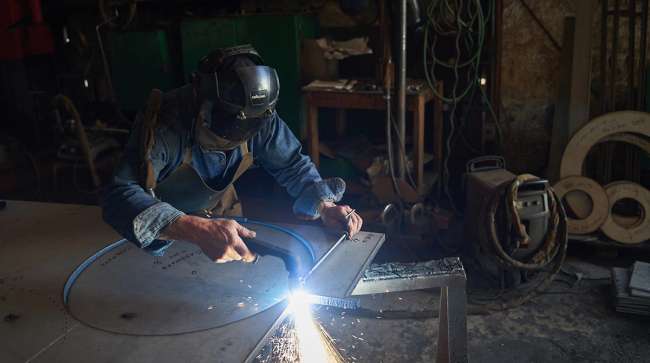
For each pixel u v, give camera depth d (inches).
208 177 80.1
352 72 196.5
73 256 73.5
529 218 130.6
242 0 204.1
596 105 169.5
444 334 81.7
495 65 176.9
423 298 133.6
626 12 159.6
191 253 74.5
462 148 190.4
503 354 114.3
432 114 192.1
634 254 152.3
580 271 145.0
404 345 117.2
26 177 223.5
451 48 182.9
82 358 53.3
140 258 73.2
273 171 86.7
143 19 221.0
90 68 239.8
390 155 159.3
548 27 169.2
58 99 193.2
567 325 123.3
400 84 157.9
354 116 201.6
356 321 124.9
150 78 209.3
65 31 242.1
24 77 255.0
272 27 181.0
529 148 180.5
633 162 159.6
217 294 64.4
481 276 143.9
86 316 60.2
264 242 64.6
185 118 71.8
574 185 150.3
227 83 66.9
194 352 53.7
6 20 223.5
